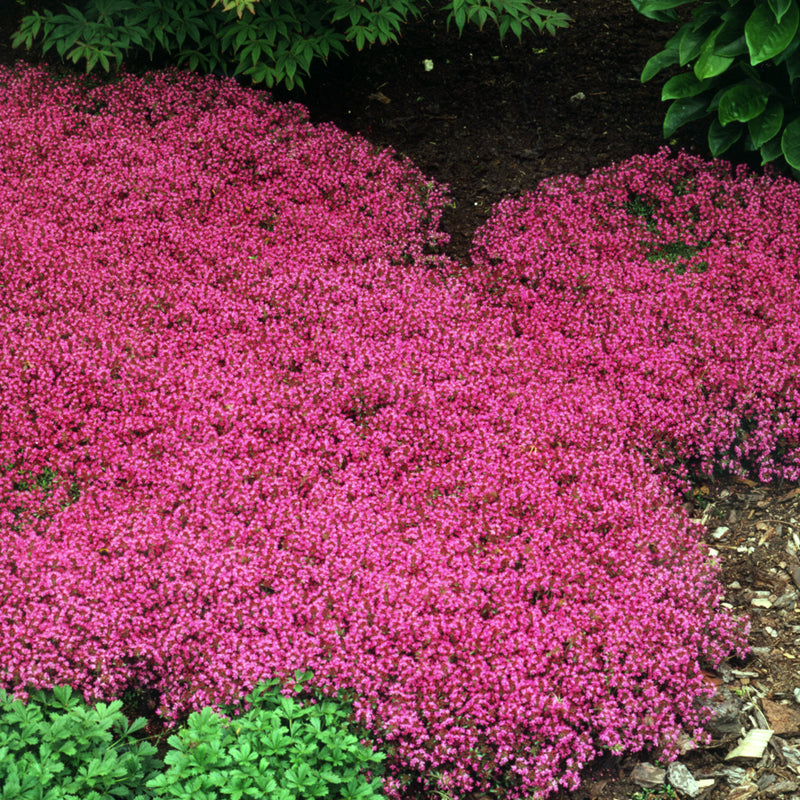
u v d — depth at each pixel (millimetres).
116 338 3787
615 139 4156
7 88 4180
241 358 3801
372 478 3703
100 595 3561
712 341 3832
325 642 3539
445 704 3516
